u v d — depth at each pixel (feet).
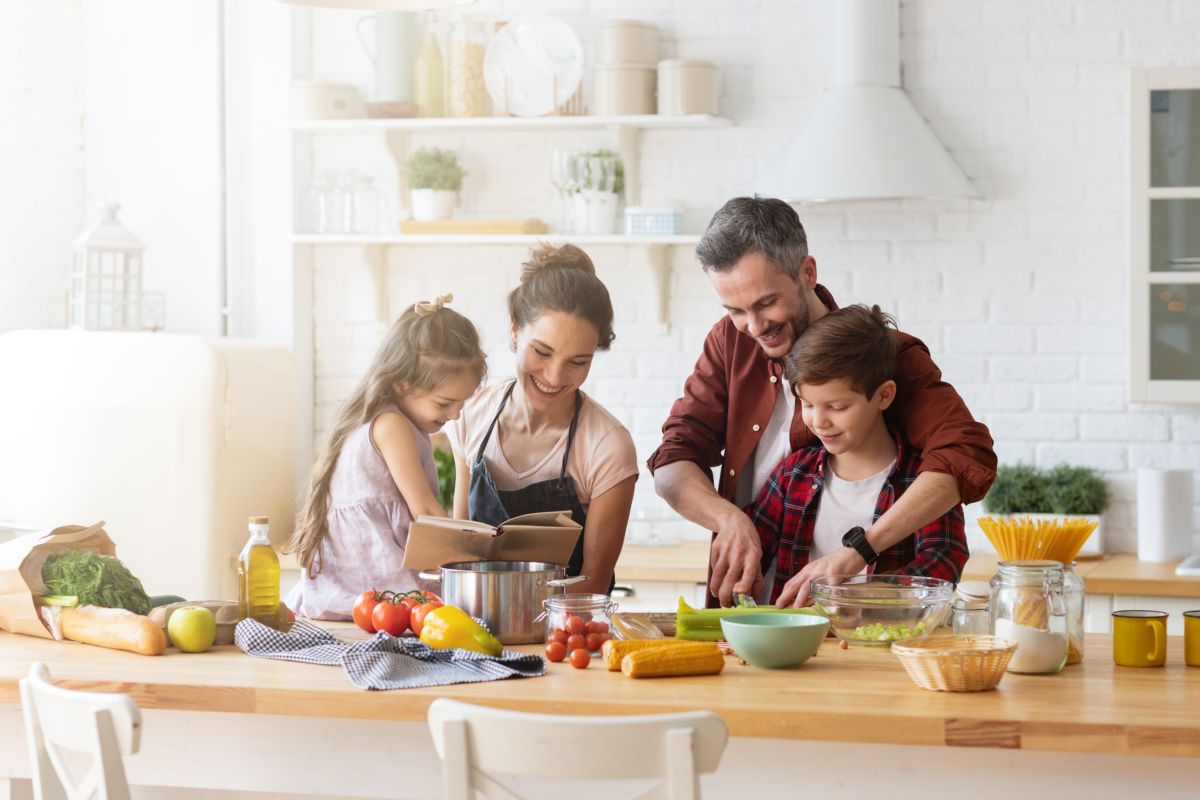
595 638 7.41
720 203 14.97
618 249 15.21
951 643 6.82
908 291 14.65
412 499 8.34
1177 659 7.34
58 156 16.02
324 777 7.14
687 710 6.19
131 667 7.12
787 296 8.07
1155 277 13.99
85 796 6.01
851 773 6.60
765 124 14.85
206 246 15.94
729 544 8.31
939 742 6.00
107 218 14.98
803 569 7.91
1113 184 14.25
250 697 6.65
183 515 13.28
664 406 15.19
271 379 14.29
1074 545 7.47
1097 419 14.37
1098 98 14.24
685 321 15.12
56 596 7.93
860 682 6.73
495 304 15.58
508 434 9.02
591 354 8.53
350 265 15.84
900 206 14.62
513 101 14.80
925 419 8.23
